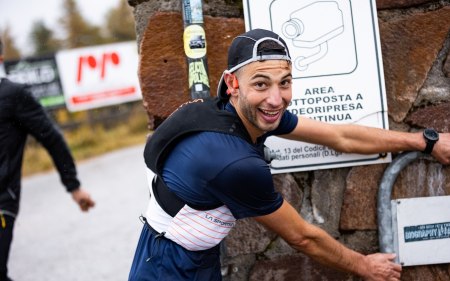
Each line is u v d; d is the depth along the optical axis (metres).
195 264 1.66
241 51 1.49
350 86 1.99
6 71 11.52
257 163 1.48
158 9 1.97
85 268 4.60
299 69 1.98
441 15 2.01
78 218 6.50
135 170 9.62
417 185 2.06
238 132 1.52
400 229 2.06
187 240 1.62
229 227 1.66
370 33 1.98
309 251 1.73
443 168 2.05
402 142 1.95
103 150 12.83
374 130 1.95
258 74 1.46
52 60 11.98
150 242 1.71
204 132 1.52
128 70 12.86
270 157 1.95
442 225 2.07
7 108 2.70
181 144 1.57
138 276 1.70
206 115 1.55
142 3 1.98
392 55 2.02
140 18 1.99
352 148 1.95
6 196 2.71
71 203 7.49
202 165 1.49
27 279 4.48
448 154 1.97
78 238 5.61
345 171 2.07
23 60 11.70
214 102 1.61
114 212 6.57
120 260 4.71
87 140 13.53
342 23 1.97
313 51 1.98
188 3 1.88
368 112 2.00
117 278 4.27
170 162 1.59
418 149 1.97
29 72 11.73
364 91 1.99
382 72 1.99
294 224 1.65
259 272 2.10
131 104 15.98
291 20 1.97
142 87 1.98
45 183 9.52
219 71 1.99
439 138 1.96
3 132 2.69
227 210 1.61
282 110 1.53
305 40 1.97
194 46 1.89
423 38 2.02
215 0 1.99
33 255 5.18
